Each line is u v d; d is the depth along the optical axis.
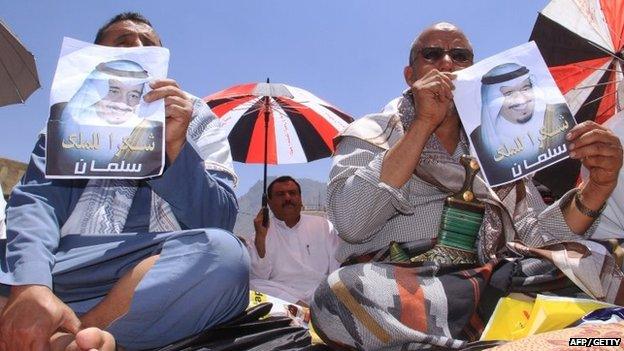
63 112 2.07
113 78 2.16
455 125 2.61
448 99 2.33
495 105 2.38
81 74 2.14
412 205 2.51
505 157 2.33
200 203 2.33
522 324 2.14
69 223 2.33
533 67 2.43
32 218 2.16
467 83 2.42
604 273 2.35
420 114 2.32
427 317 2.07
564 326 2.05
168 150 2.24
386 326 2.01
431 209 2.50
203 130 2.71
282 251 5.35
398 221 2.51
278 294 5.01
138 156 2.06
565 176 3.71
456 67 2.80
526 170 2.32
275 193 5.44
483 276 2.21
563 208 2.59
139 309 2.02
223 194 2.43
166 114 2.17
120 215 2.39
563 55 4.50
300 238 5.42
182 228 2.48
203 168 2.34
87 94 2.11
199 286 2.09
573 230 2.55
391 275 2.14
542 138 2.34
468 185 2.47
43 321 1.81
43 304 1.83
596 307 2.09
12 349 1.82
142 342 2.13
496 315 2.16
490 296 2.23
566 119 2.34
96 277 2.14
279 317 2.49
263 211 5.39
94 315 2.05
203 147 2.65
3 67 4.80
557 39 4.54
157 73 2.20
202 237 2.14
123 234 2.22
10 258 1.99
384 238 2.53
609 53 4.33
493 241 2.44
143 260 2.12
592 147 2.30
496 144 2.35
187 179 2.28
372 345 2.03
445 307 2.10
